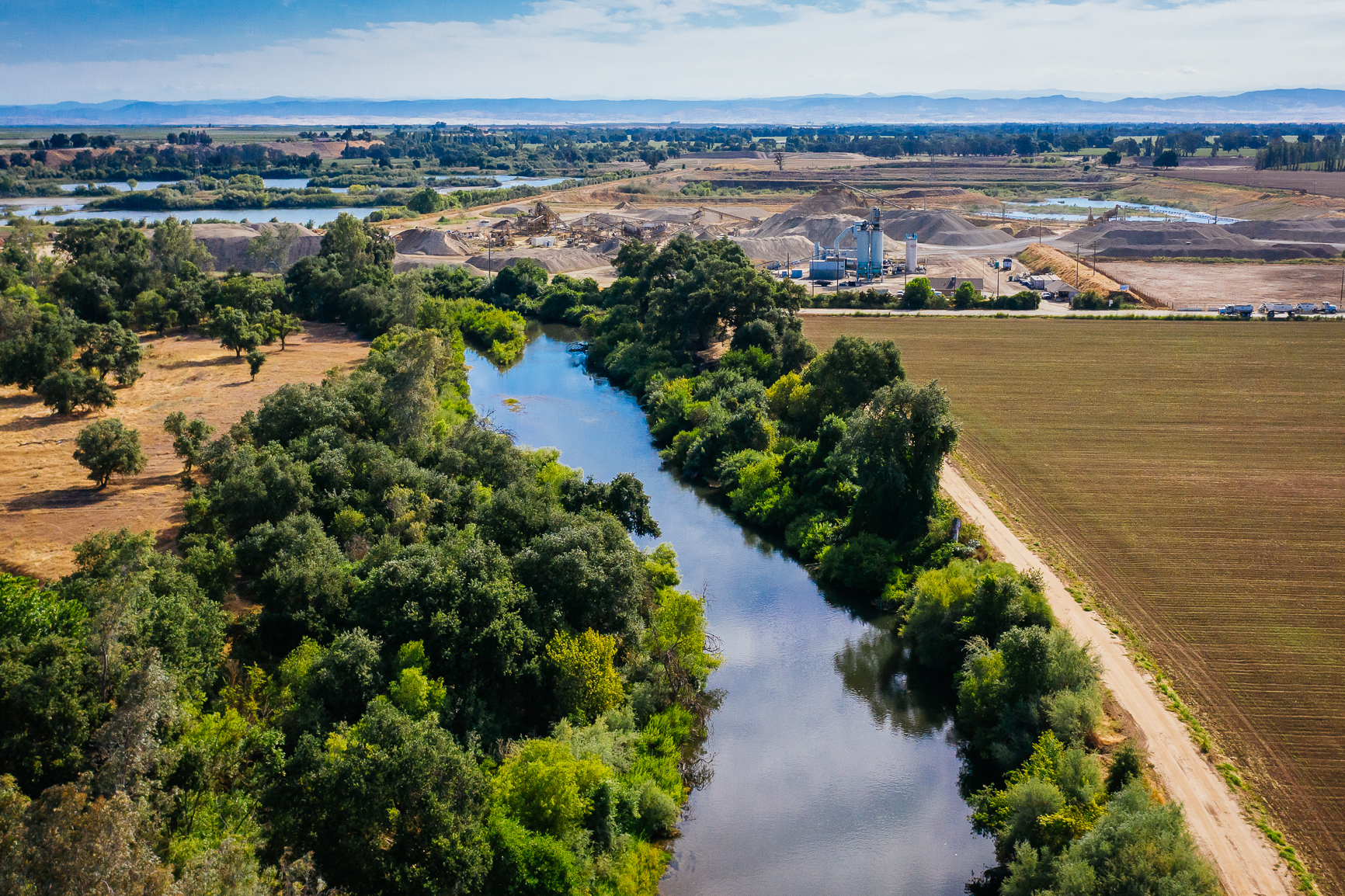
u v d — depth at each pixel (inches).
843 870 1926.7
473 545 2405.3
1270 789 1883.6
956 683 2500.0
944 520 3223.4
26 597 1940.2
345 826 1606.8
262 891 1311.5
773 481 3811.5
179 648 2001.7
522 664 2198.6
